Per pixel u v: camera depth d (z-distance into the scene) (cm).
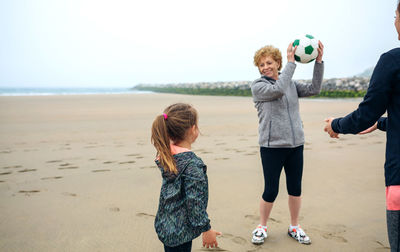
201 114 1093
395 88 116
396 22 121
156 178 362
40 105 1525
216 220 253
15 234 229
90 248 209
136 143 578
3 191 320
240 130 735
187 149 146
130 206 280
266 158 215
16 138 628
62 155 480
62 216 260
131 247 210
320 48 218
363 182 346
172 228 137
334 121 146
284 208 279
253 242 216
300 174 220
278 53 221
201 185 135
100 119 947
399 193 112
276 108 210
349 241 220
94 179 359
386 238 223
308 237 220
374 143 571
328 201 293
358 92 2327
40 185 338
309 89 226
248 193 315
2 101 1827
